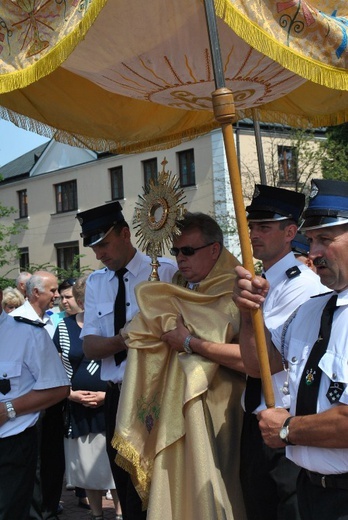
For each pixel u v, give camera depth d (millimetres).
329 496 2469
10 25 2916
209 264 3830
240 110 4719
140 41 3152
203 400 3516
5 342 3910
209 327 3545
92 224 4402
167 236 3842
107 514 6121
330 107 4469
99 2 2605
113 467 4355
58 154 29906
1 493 3760
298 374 2602
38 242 31359
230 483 3520
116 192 27266
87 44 3236
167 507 3529
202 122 4891
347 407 2340
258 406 3314
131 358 3775
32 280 5922
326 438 2379
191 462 3398
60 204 30344
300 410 2531
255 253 3465
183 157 24156
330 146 19234
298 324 2703
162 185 3891
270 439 2572
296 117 4676
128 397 3715
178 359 3623
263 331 2666
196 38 3098
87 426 5359
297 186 18375
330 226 2482
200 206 23406
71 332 5641
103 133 4797
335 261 2486
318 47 2689
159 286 3768
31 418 3879
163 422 3609
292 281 3328
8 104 4207
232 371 3639
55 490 5375
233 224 22047
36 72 2807
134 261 4477
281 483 3258
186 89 3592
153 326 3730
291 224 3436
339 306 2510
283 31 2635
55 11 2773
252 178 20109
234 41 3072
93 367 5414
